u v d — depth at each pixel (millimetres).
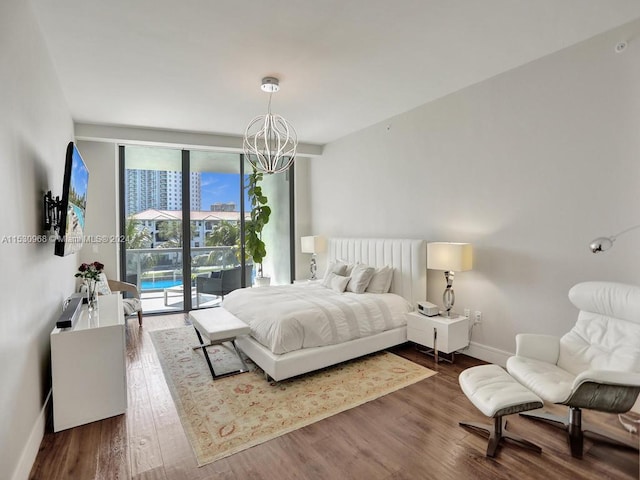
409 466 2000
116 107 3990
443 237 3969
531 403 2016
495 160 3414
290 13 2303
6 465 1650
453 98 3791
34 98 2291
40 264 2414
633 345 2213
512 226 3289
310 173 6551
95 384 2459
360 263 4625
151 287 5566
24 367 1969
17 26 1922
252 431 2344
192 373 3297
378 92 3746
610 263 2650
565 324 2928
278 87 3365
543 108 3027
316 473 1945
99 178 4992
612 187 2629
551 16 2408
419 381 3098
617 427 2369
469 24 2486
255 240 5727
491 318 3484
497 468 1980
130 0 2133
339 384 3037
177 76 3236
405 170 4445
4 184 1710
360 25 2467
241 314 3682
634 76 2500
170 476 1923
